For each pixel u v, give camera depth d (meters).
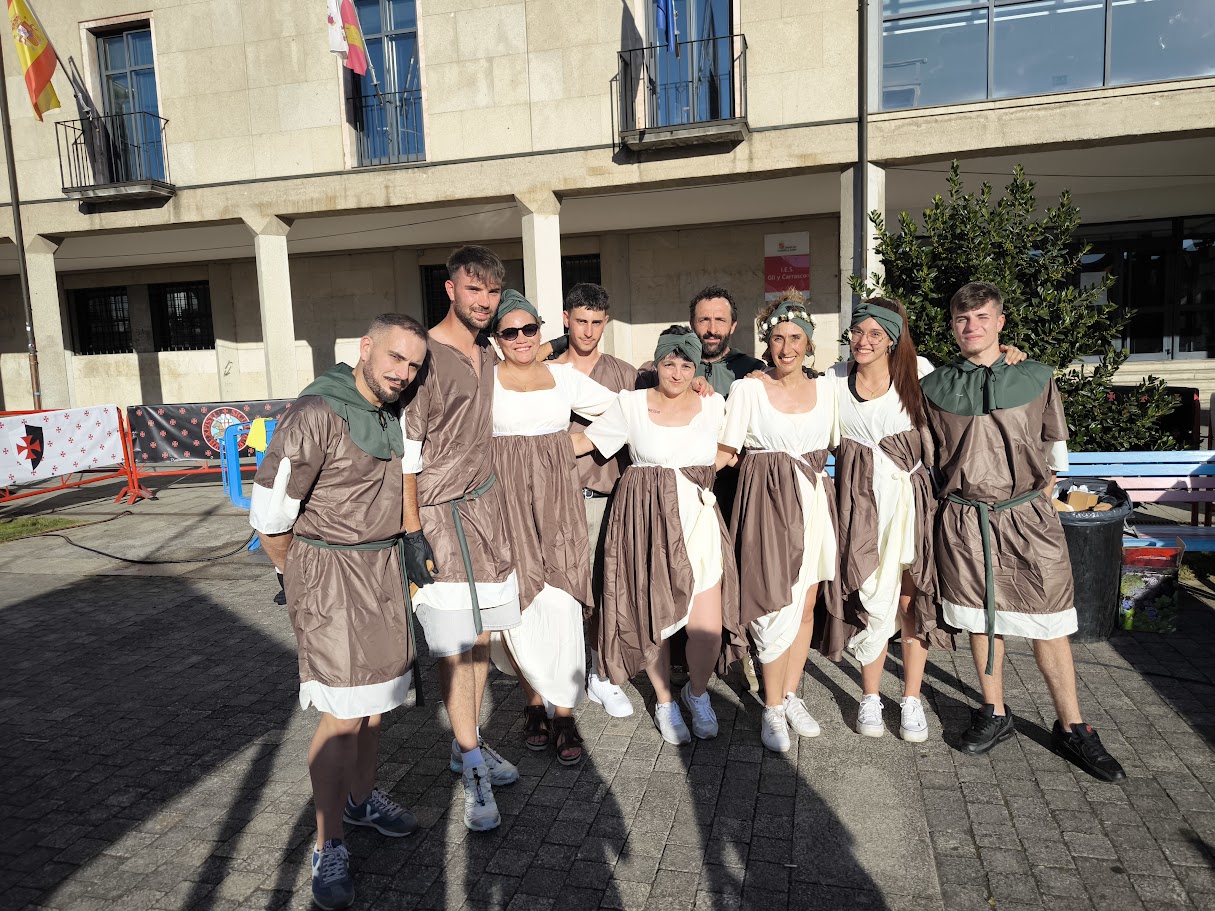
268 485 2.25
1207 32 8.09
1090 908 2.23
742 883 2.38
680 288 13.38
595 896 2.35
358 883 2.45
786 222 12.80
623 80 9.62
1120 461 4.89
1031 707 3.46
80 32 11.68
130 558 6.72
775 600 3.07
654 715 3.51
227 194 11.14
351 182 10.70
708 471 3.24
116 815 2.89
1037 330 4.82
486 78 10.02
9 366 17.02
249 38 10.81
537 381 3.11
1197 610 4.56
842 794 2.84
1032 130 8.34
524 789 2.95
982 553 2.94
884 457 3.13
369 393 2.37
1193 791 2.78
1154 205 11.31
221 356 15.54
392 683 2.42
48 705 3.86
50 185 11.98
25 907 2.40
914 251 4.89
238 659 4.41
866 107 8.59
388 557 2.45
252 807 2.92
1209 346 11.94
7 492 9.42
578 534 3.12
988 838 2.56
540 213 10.07
